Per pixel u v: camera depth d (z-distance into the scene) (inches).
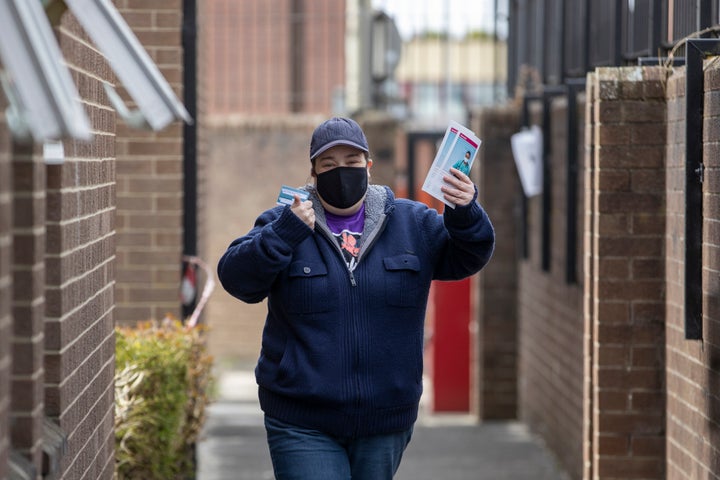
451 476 632.4
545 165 666.2
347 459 320.2
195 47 551.5
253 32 1238.9
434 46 1317.7
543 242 673.0
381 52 1043.3
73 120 202.4
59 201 274.1
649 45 475.8
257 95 1238.3
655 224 439.5
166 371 410.6
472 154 317.4
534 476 633.6
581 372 579.8
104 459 336.2
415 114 1296.8
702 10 394.3
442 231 328.2
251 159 1128.2
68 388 283.3
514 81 853.8
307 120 1123.9
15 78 200.7
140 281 552.7
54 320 275.1
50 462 255.1
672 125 426.0
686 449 405.7
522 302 795.4
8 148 223.1
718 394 359.9
